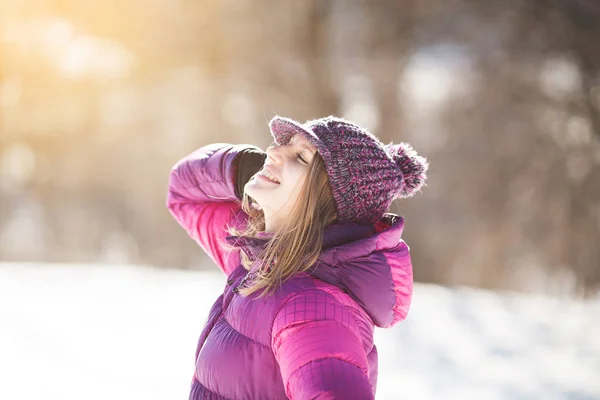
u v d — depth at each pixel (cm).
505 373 469
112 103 1853
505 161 1664
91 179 1917
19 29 1739
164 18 1641
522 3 1562
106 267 810
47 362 440
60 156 1880
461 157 1708
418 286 784
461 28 1634
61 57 1791
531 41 1609
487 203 1697
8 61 1758
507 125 1678
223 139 1861
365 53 1648
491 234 1700
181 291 685
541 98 1647
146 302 630
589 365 492
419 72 1789
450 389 432
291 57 1656
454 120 1752
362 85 1723
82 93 1809
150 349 484
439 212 1759
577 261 1588
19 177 1931
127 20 1650
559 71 1655
